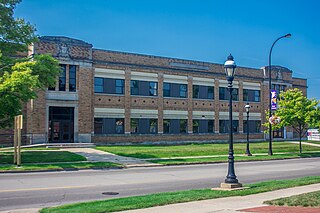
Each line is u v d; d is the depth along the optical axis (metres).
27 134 36.19
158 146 40.06
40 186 14.61
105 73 41.00
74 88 38.56
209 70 49.97
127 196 12.57
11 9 26.53
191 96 47.91
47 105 36.88
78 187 14.53
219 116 50.69
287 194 12.46
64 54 37.91
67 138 38.09
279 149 41.88
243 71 53.69
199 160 28.34
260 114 55.16
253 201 11.04
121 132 41.91
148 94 44.22
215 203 10.64
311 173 21.39
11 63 25.48
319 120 37.50
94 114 40.03
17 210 10.01
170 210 9.54
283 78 57.84
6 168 20.47
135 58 43.38
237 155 34.12
